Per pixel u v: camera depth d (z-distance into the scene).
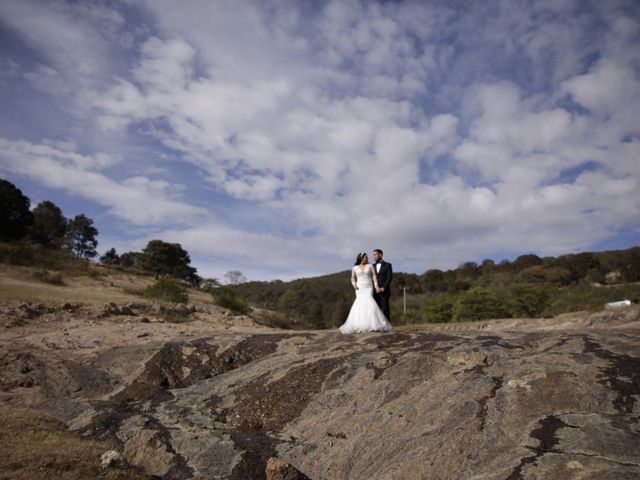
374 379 7.10
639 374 5.48
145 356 9.59
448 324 20.72
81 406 7.52
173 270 51.62
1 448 5.39
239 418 7.16
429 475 4.70
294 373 7.87
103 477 5.08
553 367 6.01
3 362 9.24
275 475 5.01
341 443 5.85
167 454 5.93
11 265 32.53
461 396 5.86
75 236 76.44
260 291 86.25
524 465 4.23
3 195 50.78
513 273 66.81
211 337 10.55
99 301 20.91
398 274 83.94
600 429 4.57
